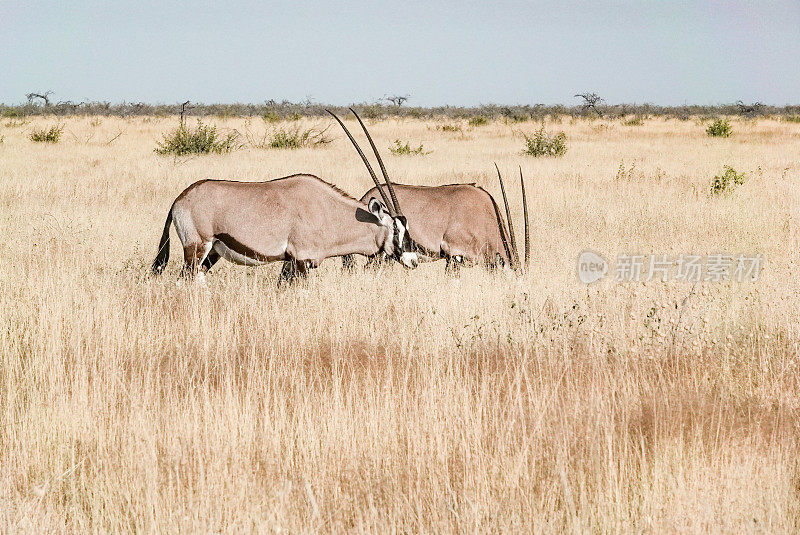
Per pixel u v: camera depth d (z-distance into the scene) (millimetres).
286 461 16500
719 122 132125
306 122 174625
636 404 19172
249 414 18234
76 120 193250
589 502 14820
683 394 19531
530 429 17969
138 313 26953
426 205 33438
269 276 32062
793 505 14570
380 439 17297
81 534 14188
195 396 20250
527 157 87000
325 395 19609
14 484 15758
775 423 18188
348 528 14367
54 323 24109
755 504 14477
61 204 48500
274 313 26766
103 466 16344
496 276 31047
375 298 28250
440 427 17578
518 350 23391
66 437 17484
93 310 26094
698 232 42844
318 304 27531
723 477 15484
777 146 105625
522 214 48812
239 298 28062
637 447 16906
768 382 20875
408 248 31000
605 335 23766
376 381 21219
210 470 15570
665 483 15367
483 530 13859
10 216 43062
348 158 83625
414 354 23453
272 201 29656
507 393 20469
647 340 23422
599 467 15523
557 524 14203
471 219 33312
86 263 32688
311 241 30078
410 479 15625
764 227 43156
